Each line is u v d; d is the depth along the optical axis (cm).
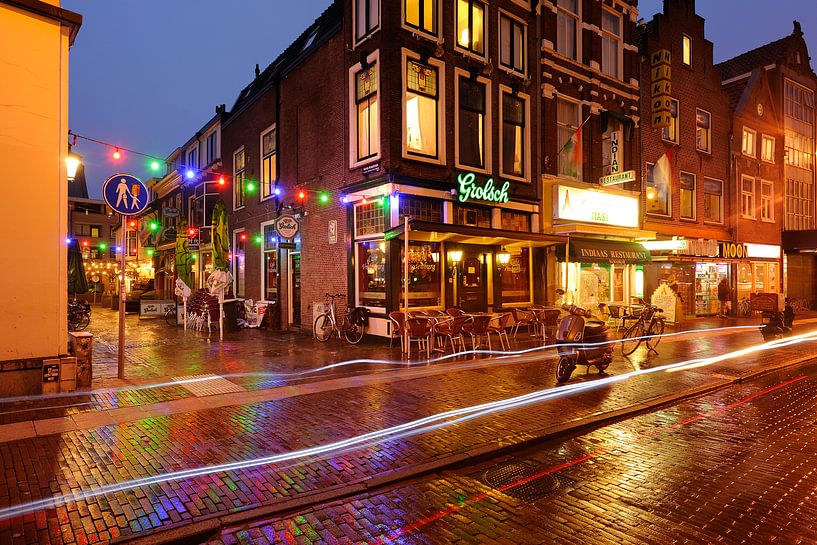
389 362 1001
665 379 894
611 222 1648
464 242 1295
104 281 3734
